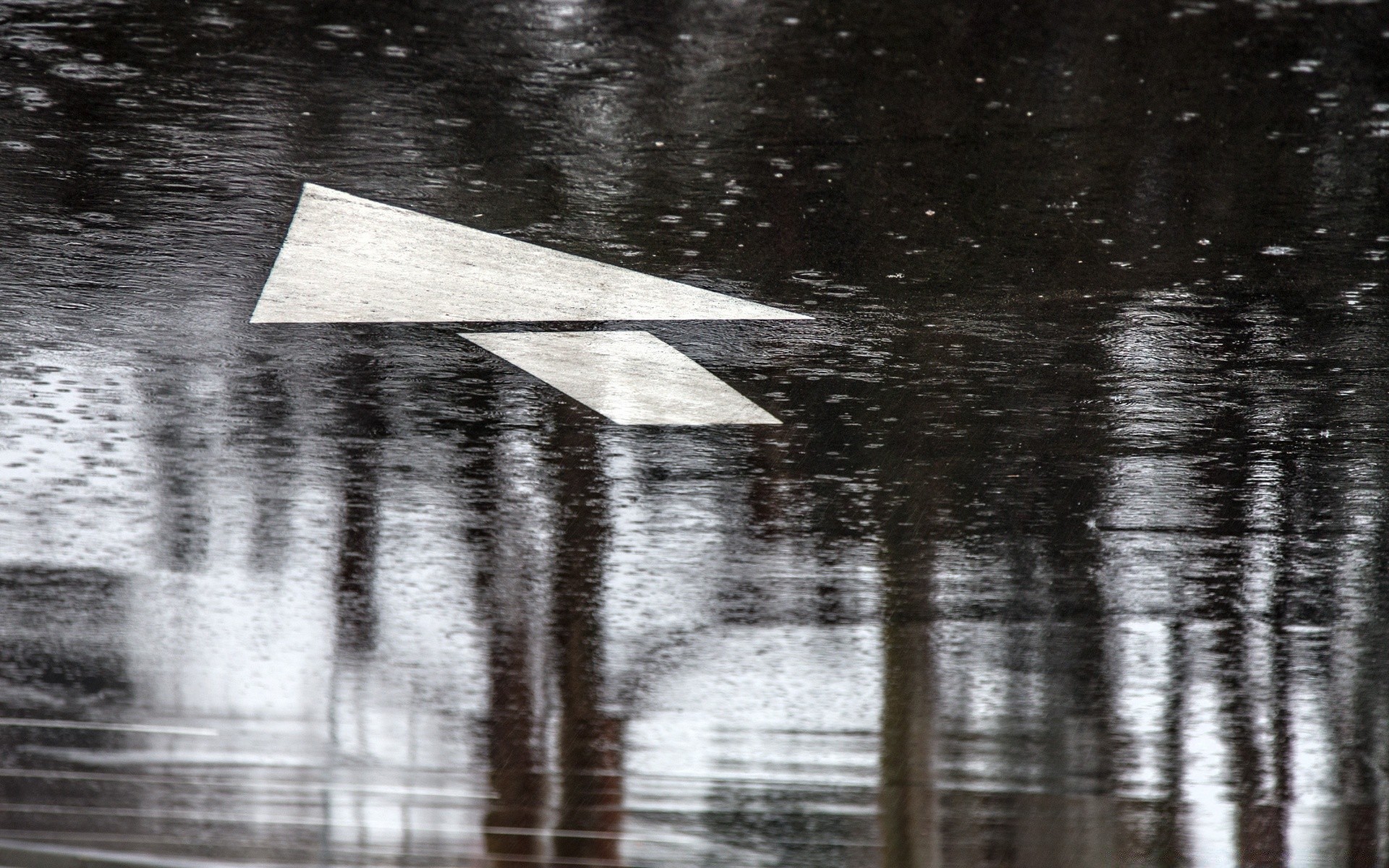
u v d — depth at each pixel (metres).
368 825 13.90
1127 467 19.14
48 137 25.59
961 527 18.00
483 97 28.08
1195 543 17.88
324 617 16.19
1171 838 14.22
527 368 20.55
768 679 15.75
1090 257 23.84
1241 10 32.75
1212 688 15.88
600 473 18.62
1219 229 24.69
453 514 17.80
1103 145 27.22
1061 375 20.97
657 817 14.17
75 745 14.46
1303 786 14.80
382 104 27.59
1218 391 20.67
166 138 25.91
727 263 23.47
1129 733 15.31
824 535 17.81
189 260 22.56
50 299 21.28
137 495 17.70
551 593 16.72
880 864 13.88
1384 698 15.84
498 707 15.23
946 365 21.11
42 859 13.35
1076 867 13.88
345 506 17.81
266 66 28.62
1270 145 27.36
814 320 22.06
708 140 27.00
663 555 17.36
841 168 26.23
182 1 31.00
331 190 24.81
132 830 13.66
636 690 15.53
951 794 14.55
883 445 19.42
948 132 27.48
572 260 23.36
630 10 31.84
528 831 13.98
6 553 16.67
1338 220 25.03
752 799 14.38
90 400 19.25
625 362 20.86
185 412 19.19
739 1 32.44
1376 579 17.44
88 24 29.73
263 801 14.06
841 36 31.06
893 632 16.45
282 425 19.08
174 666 15.43
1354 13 32.62
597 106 27.95
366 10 31.17
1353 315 22.48
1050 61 30.34
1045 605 16.89
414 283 22.45
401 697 15.26
